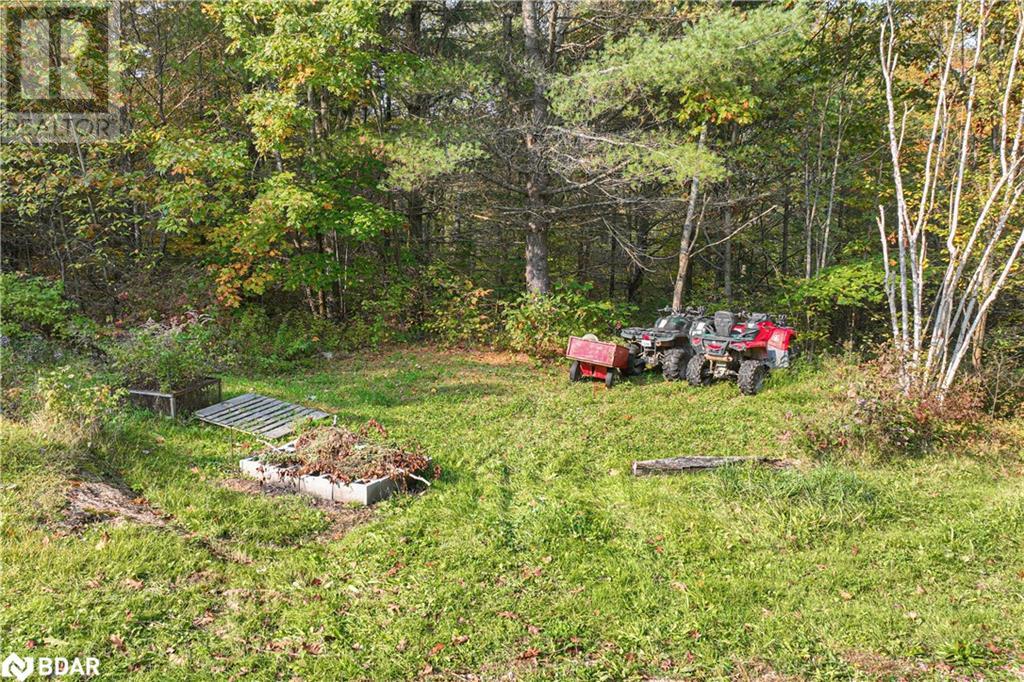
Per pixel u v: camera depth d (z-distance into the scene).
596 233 20.50
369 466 6.74
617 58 12.26
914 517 6.27
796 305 15.33
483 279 19.09
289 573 5.11
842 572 5.35
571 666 4.23
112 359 9.95
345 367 12.94
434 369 12.77
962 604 4.95
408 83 13.59
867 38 14.31
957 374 9.77
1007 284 11.25
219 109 15.80
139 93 15.76
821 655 4.36
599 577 5.31
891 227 18.48
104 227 14.48
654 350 12.21
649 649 4.40
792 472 6.96
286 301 16.97
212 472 6.96
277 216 13.64
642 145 12.70
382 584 5.03
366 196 16.80
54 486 5.76
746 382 10.81
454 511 6.30
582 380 12.05
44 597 4.37
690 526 6.08
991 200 8.70
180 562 5.05
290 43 12.67
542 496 6.76
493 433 8.85
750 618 4.77
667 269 21.66
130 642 4.14
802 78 16.22
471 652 4.31
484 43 17.44
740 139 16.92
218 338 12.85
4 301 11.00
